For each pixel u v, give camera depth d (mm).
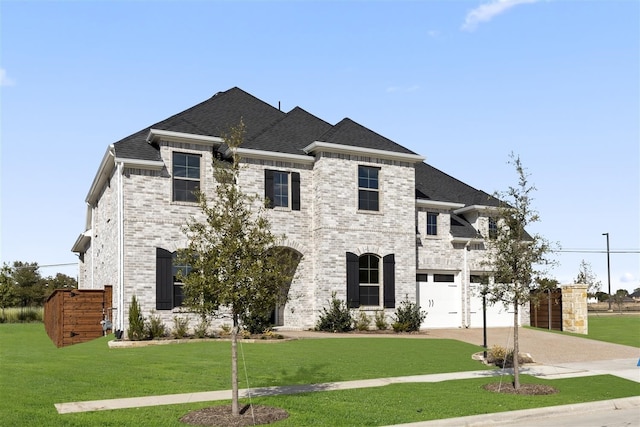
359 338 21938
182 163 23234
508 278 14531
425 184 31312
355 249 25578
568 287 27438
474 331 26500
